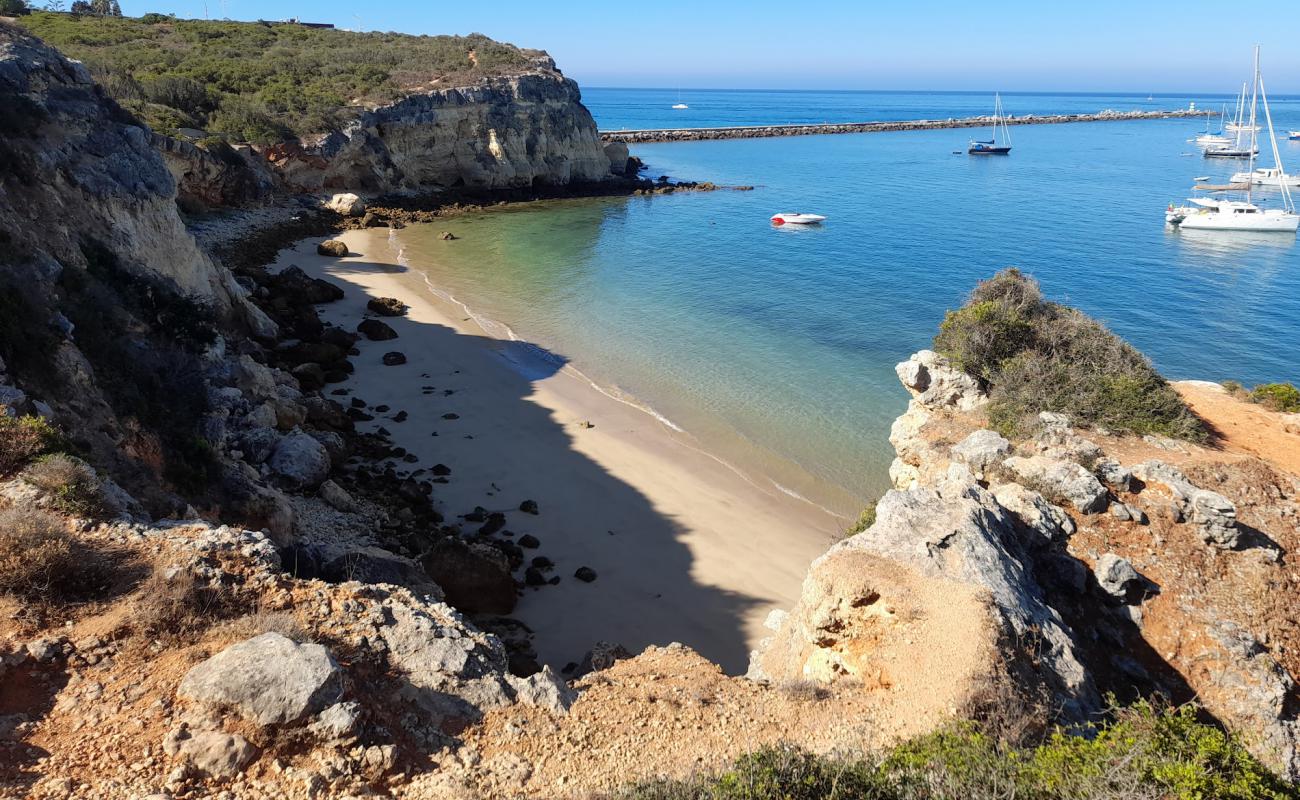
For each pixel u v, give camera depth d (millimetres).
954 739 9539
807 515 25688
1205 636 15102
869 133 187250
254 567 12391
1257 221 68562
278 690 9398
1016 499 16875
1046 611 13602
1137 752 8836
